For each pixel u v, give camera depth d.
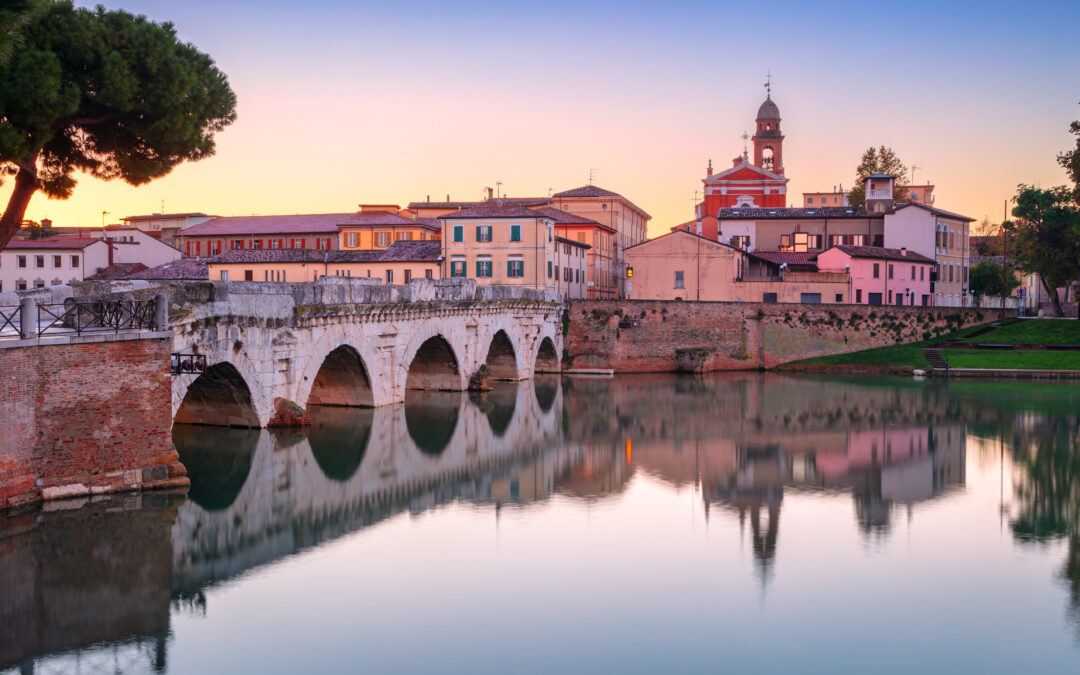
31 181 43.09
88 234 140.62
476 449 52.62
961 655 26.14
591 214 137.75
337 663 25.00
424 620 27.83
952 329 101.94
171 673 24.27
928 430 61.16
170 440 37.03
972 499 42.62
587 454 52.34
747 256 117.06
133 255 124.81
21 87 36.25
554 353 96.19
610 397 77.31
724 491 43.81
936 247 123.62
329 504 39.53
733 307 100.19
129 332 35.22
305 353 53.16
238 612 28.08
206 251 138.38
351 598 29.34
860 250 110.06
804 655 26.02
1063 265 98.69
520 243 101.31
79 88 40.06
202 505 38.03
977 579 31.91
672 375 96.06
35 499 32.84
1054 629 27.88
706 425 63.06
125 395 35.28
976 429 61.50
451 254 103.00
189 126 43.69
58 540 32.50
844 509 40.78
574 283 115.44
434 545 34.66
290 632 26.81
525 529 36.94
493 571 32.03
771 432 60.44
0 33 28.00
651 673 24.83
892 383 87.44
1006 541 36.16
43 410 32.81
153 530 34.34
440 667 24.92
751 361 100.44
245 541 34.22
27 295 39.41
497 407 68.94
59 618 27.27
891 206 124.56
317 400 63.47
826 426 62.88
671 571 32.38
